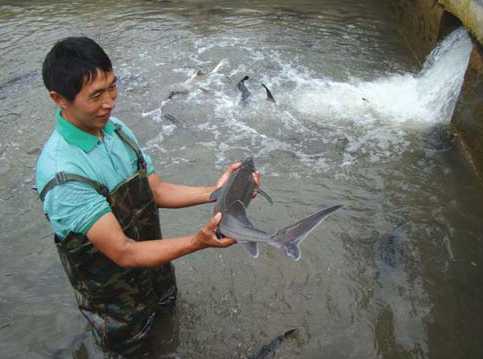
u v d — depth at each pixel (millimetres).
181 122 6180
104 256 2566
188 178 5125
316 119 6219
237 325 3477
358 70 7477
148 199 2738
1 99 6719
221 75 7395
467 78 5445
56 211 2314
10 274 3959
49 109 6492
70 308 3639
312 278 3859
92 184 2346
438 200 4691
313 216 1939
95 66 2141
